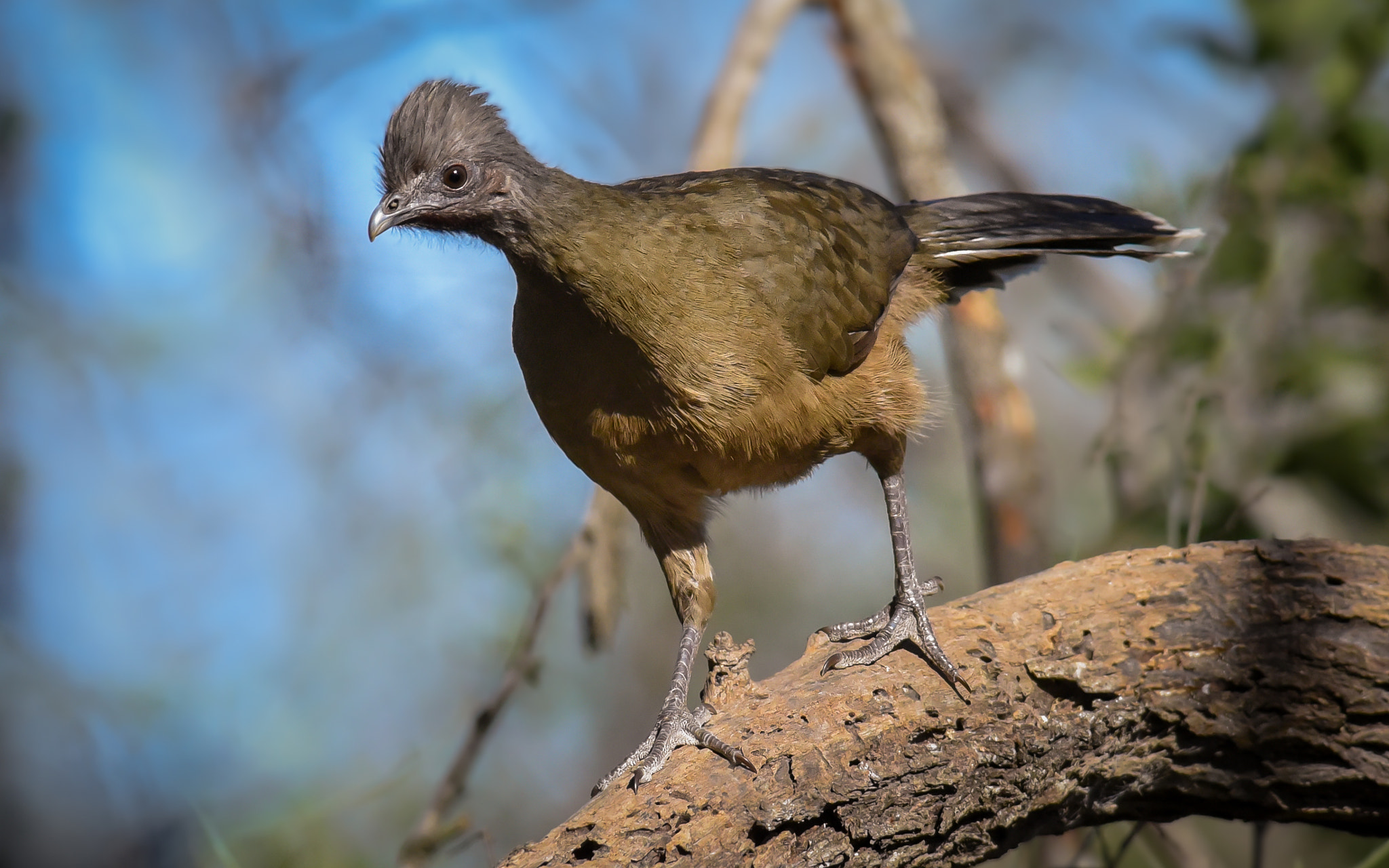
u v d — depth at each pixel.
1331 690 7.61
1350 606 7.72
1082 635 7.80
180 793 15.46
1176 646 7.75
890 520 9.54
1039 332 17.58
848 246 9.37
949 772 7.46
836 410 9.09
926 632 7.88
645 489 9.05
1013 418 11.78
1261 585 7.92
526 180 8.37
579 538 10.67
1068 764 7.79
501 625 14.99
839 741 7.30
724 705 7.71
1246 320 10.83
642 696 16.23
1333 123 11.30
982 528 11.90
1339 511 11.50
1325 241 11.27
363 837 13.38
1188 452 10.79
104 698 16.11
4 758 15.84
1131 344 11.04
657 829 6.91
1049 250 10.48
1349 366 11.00
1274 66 11.75
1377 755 7.63
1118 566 8.21
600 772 15.58
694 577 9.30
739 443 8.73
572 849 6.85
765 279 8.68
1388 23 11.23
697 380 8.43
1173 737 7.84
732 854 7.03
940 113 15.27
